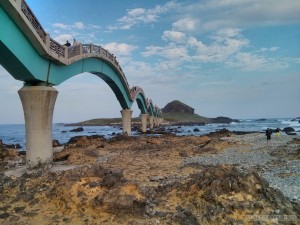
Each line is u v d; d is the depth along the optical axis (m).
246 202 12.25
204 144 40.19
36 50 23.69
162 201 13.83
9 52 20.39
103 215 12.36
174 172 21.61
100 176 14.66
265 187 13.59
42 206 13.64
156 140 45.69
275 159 25.77
